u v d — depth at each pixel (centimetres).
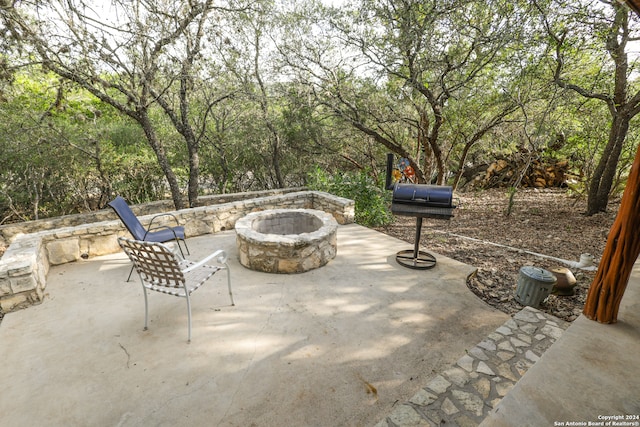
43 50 470
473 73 598
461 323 275
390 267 389
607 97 544
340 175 701
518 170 981
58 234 392
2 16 415
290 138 1023
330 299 315
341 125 966
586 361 178
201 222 511
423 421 172
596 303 212
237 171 1065
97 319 282
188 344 248
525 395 158
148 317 284
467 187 1070
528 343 236
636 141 640
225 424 180
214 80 747
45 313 291
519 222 629
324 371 219
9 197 685
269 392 202
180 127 719
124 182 856
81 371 220
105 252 430
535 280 292
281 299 315
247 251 380
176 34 570
